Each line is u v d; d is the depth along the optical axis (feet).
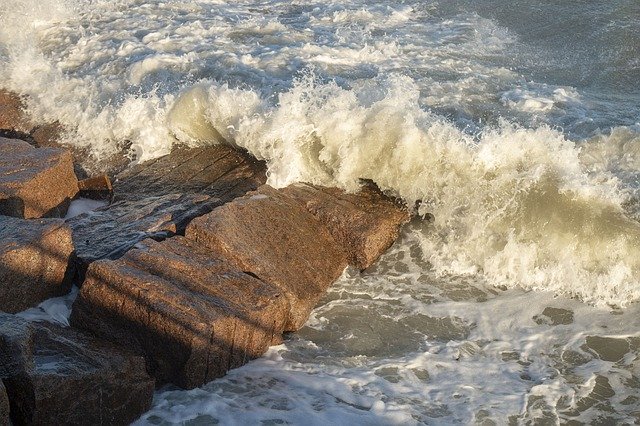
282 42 52.29
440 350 28.91
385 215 34.99
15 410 23.17
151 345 26.55
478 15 54.60
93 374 24.04
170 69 48.52
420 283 32.68
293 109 38.24
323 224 34.06
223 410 25.63
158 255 29.04
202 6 61.77
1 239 28.86
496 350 28.86
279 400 26.11
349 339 29.55
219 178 38.27
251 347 27.94
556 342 29.12
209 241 30.32
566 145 34.60
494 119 40.16
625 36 48.70
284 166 36.99
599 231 32.12
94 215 34.53
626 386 26.78
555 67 46.19
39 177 34.76
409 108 37.78
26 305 28.99
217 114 40.29
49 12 60.03
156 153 41.50
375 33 52.95
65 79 49.01
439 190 35.37
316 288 31.24
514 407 25.88
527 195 33.71
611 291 31.24
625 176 34.68
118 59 51.29
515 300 31.50
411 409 25.76
